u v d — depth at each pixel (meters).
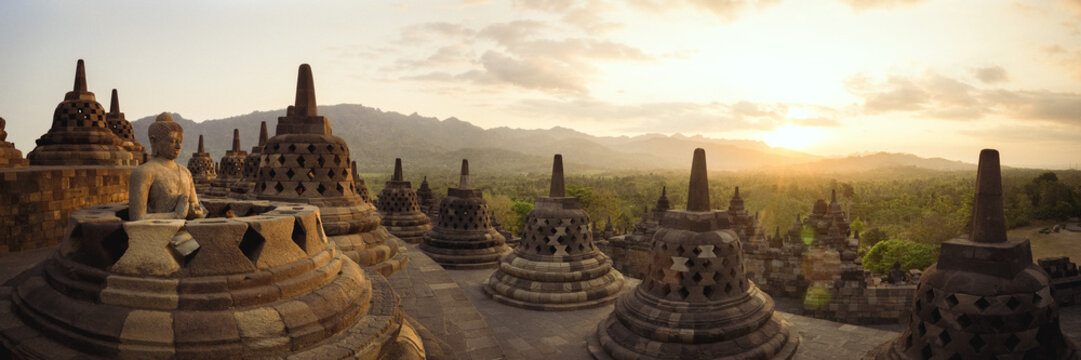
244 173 19.48
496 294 17.33
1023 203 85.12
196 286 4.91
